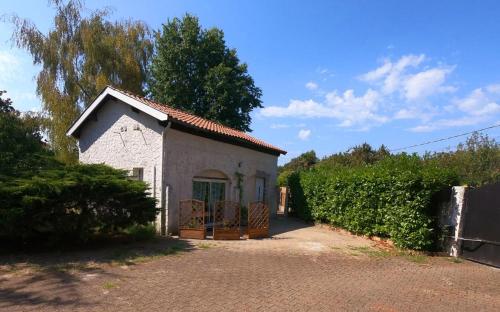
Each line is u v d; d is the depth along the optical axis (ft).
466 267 30.37
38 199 27.07
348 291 22.27
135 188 33.58
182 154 43.83
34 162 35.27
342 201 46.19
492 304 21.13
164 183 41.11
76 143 67.62
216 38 92.43
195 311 18.07
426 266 30.14
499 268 30.12
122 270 25.30
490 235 31.14
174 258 29.45
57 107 67.21
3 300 18.98
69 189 29.22
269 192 66.28
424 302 20.95
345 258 31.94
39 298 19.33
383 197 38.68
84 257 28.71
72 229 30.50
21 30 67.62
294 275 25.46
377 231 39.96
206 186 49.19
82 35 72.79
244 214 53.16
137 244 34.78
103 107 47.21
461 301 21.44
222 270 26.12
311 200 56.80
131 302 19.03
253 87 97.55
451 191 35.55
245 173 57.47
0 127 43.14
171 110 47.83
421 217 35.12
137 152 43.34
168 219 41.16
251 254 32.17
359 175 42.75
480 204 32.45
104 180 31.53
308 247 36.52
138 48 80.48
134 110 43.83
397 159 39.75
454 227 34.73
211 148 49.06
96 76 73.05
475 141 58.59
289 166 147.54
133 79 77.97
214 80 89.35
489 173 53.88
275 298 20.42
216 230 39.73
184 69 91.20
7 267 25.18
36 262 26.71
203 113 91.40
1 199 26.86
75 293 20.22
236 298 20.16
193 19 91.71
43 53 69.15
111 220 32.73
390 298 21.35
